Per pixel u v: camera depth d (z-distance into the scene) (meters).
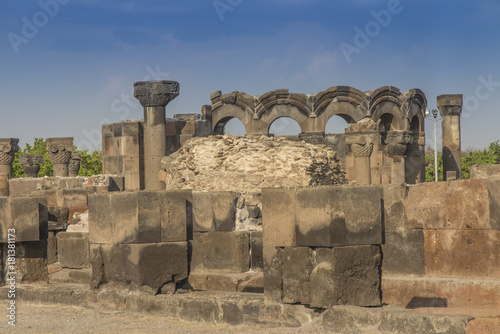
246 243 13.05
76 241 14.96
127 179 35.25
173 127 35.84
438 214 9.86
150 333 9.62
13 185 32.00
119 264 11.34
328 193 9.28
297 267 9.66
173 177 19.89
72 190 22.34
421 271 9.99
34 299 12.40
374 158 39.16
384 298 10.12
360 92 36.19
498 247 9.37
